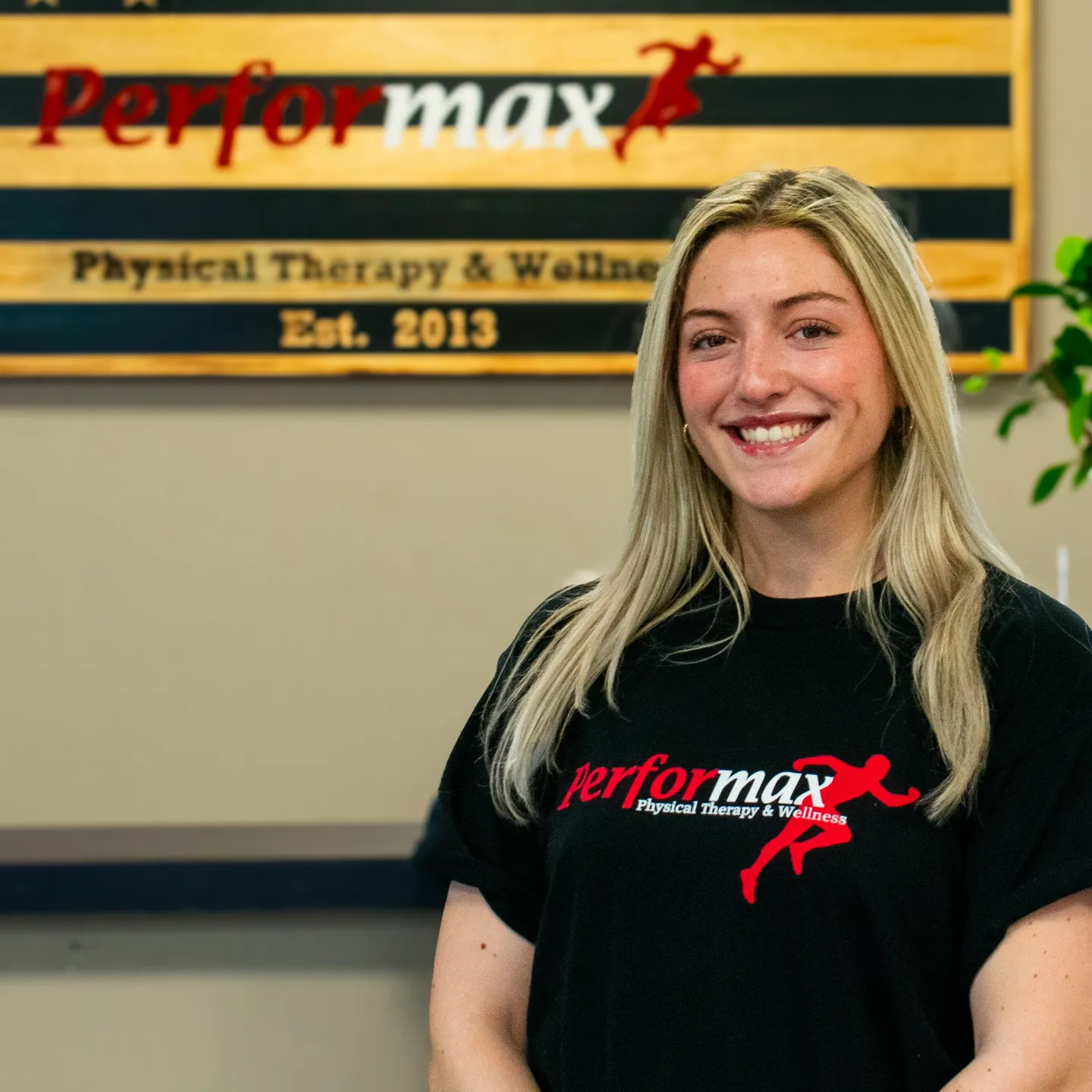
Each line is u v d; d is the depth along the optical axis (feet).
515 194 7.66
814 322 4.06
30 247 7.64
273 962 7.75
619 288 7.68
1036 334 7.86
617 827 3.98
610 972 3.94
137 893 7.54
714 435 4.19
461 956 4.42
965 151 7.64
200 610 7.88
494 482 7.87
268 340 7.68
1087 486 7.82
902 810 3.77
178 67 7.63
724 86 7.63
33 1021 7.75
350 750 7.88
